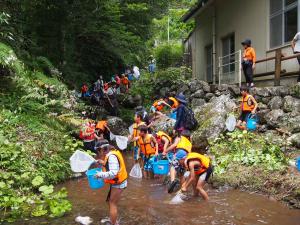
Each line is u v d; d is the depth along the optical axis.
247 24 14.67
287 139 9.00
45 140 9.43
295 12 11.52
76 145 9.92
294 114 9.82
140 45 26.41
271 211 6.30
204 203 6.85
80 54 20.31
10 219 6.01
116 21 19.98
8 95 10.39
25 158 8.30
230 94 13.24
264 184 7.36
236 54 15.54
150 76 20.09
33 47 15.26
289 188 6.91
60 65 17.36
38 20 16.81
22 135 9.16
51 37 17.34
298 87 10.21
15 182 7.47
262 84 13.55
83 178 9.03
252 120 10.01
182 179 7.88
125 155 12.45
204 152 9.82
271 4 12.95
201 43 20.86
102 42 21.12
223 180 7.91
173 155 8.48
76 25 18.52
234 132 9.93
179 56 29.92
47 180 8.18
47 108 10.94
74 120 11.39
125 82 20.95
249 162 8.38
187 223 5.85
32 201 6.83
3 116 9.43
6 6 13.08
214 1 17.70
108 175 5.59
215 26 18.19
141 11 23.83
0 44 10.24
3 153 7.98
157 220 6.02
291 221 5.84
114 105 17.38
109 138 11.37
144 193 7.70
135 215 6.28
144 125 8.87
